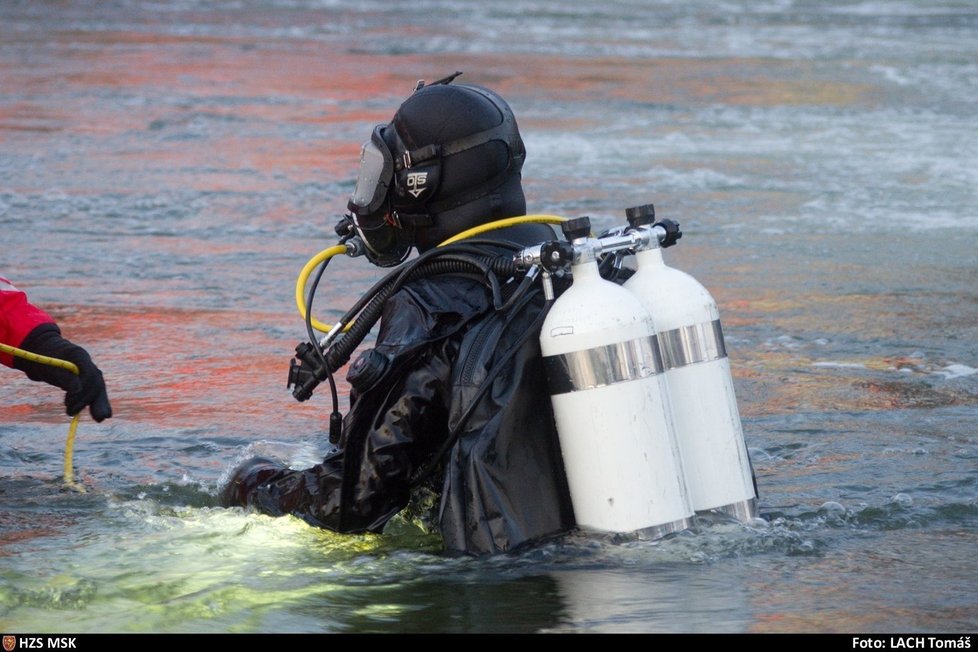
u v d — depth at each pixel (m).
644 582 10.75
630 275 12.51
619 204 35.69
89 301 25.78
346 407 18.73
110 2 104.44
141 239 31.75
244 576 11.27
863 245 31.28
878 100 57.62
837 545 11.90
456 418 11.34
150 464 15.86
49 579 11.27
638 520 11.09
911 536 12.27
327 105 55.00
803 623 9.87
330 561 11.59
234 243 31.55
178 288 27.05
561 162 42.47
